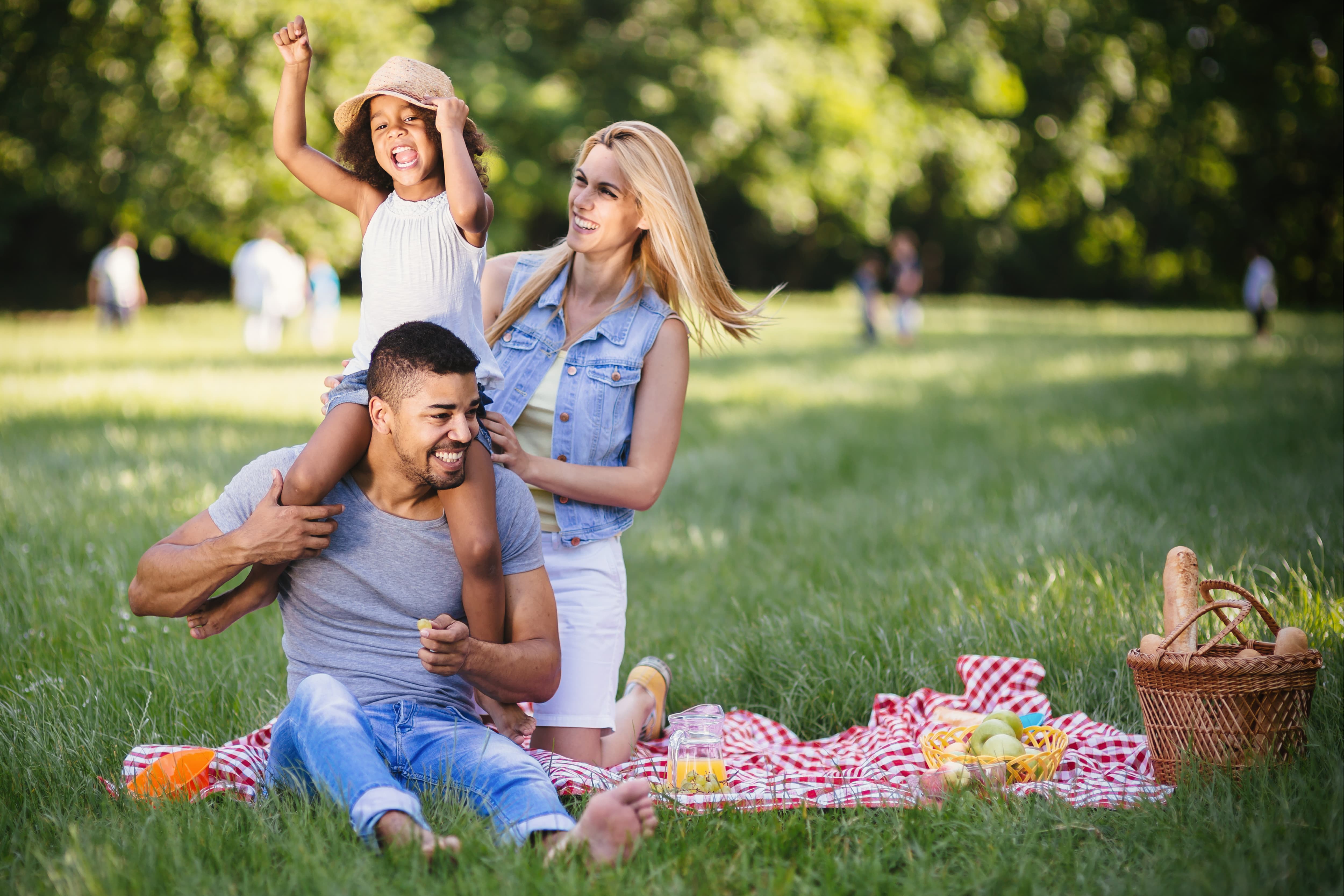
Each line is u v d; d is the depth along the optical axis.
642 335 3.69
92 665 4.18
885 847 2.75
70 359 16.59
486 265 3.95
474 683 3.03
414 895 2.41
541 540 3.52
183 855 2.61
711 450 10.45
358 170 3.42
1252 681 3.03
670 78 27.98
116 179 22.08
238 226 22.34
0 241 32.00
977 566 5.57
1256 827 2.67
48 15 21.66
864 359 19.84
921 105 34.41
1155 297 47.00
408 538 3.05
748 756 3.73
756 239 43.91
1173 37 16.05
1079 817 2.89
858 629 4.61
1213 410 10.89
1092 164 38.06
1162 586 4.80
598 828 2.59
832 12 30.70
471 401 2.84
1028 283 49.38
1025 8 35.34
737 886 2.52
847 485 9.08
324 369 15.47
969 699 4.04
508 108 25.89
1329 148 31.61
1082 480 7.83
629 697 3.94
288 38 3.33
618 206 3.60
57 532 6.00
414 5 23.58
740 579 6.11
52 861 2.52
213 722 3.85
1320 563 5.04
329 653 3.11
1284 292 40.91
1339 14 14.85
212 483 7.65
